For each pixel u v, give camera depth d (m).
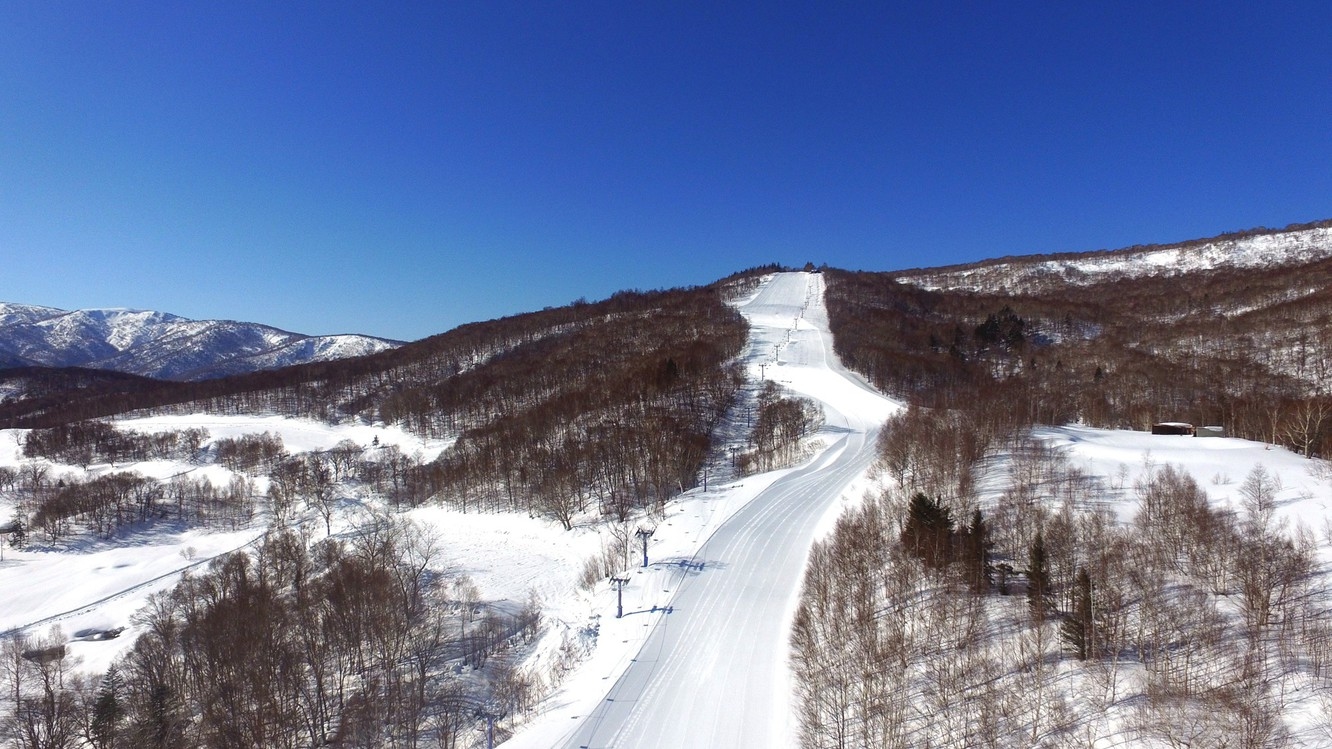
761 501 104.50
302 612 83.00
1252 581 52.69
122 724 67.81
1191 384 175.75
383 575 91.25
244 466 198.38
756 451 144.38
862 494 98.50
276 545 115.12
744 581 78.25
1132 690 44.72
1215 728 39.06
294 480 171.62
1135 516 72.56
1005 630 55.88
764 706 55.03
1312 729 37.91
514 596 97.38
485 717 63.22
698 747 50.28
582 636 72.00
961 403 149.50
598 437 153.62
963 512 77.50
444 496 160.25
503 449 157.88
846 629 60.62
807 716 51.09
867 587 66.56
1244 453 95.00
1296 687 42.03
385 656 77.19
